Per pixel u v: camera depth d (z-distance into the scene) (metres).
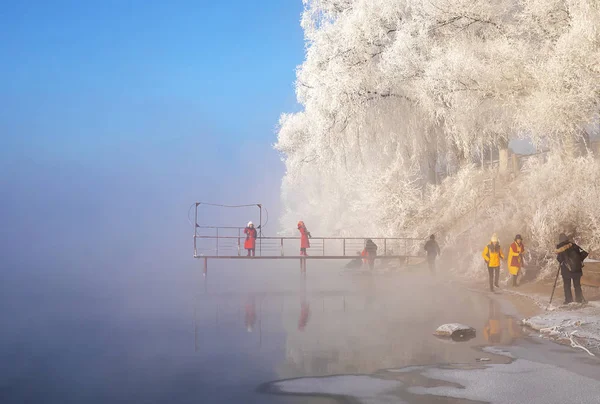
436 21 26.44
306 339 9.48
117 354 8.45
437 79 24.17
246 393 6.31
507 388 6.35
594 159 21.70
